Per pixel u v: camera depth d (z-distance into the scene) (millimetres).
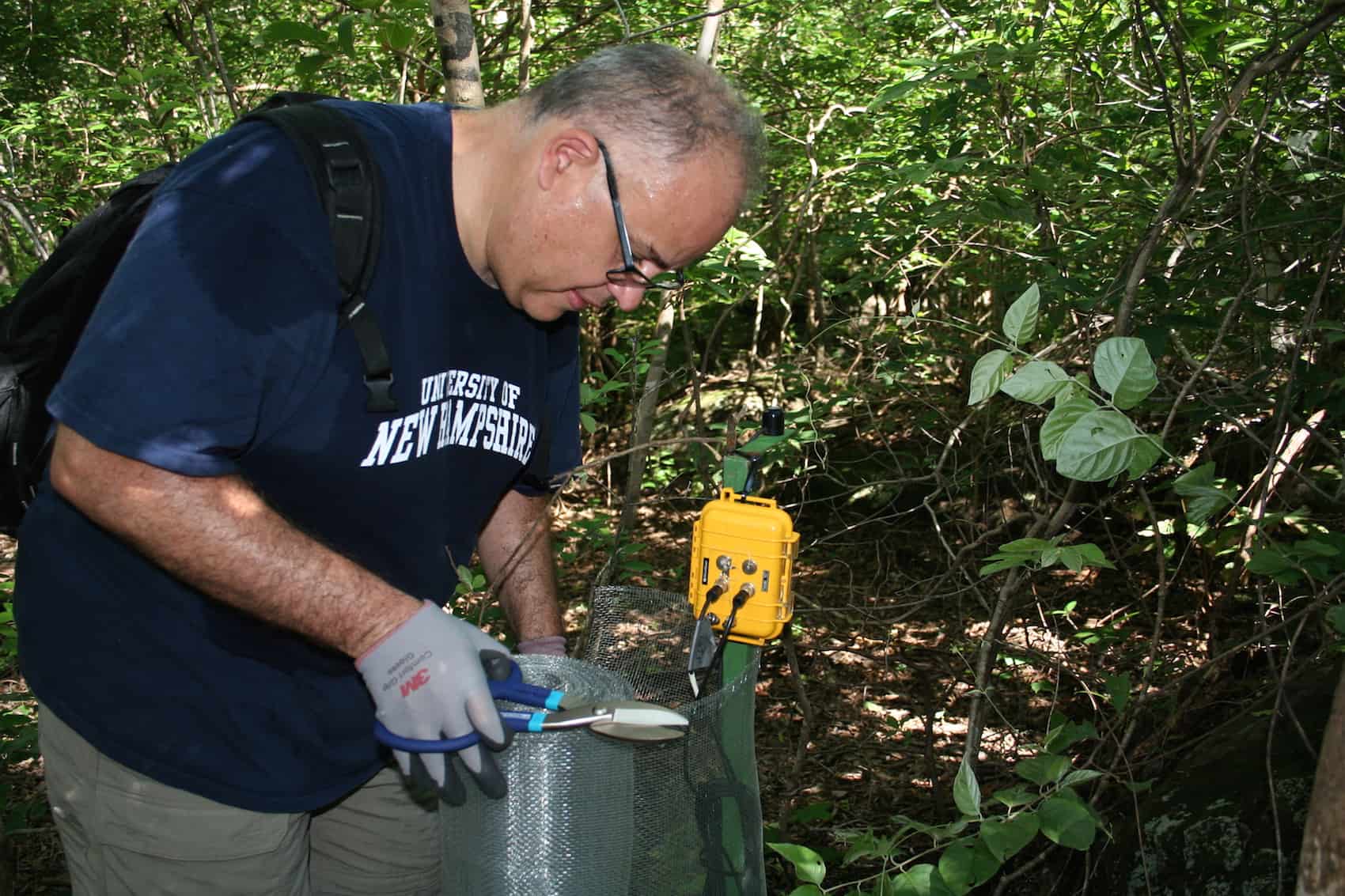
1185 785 2170
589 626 1537
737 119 1320
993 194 2734
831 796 3221
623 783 1152
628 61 1312
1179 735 2734
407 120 1380
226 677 1391
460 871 1215
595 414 7734
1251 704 2420
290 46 5805
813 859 1504
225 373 1156
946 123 3318
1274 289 2689
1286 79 2479
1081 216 3328
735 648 1422
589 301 1396
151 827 1426
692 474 4457
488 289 1452
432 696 1159
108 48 7410
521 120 1364
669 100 1282
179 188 1200
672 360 7629
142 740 1390
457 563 1650
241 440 1198
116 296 1146
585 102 1298
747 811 1244
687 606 1494
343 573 1209
